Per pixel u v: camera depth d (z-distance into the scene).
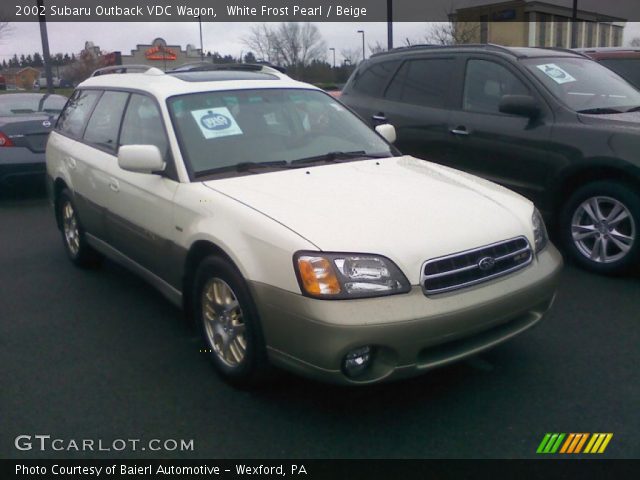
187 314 4.45
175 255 4.32
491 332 3.71
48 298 5.62
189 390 4.00
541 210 6.14
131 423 3.67
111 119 5.53
